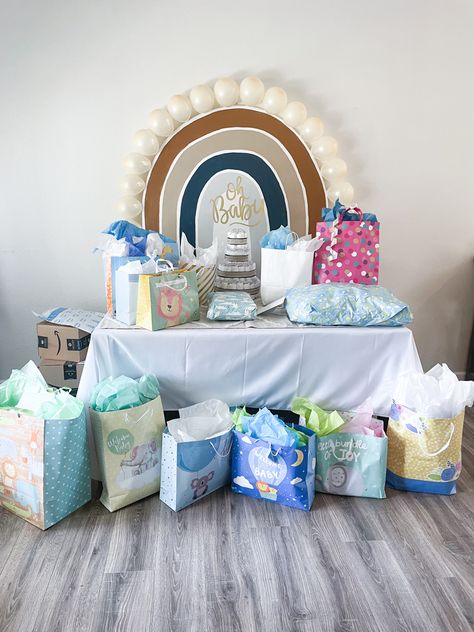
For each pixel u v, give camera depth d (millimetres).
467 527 1889
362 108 2777
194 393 2186
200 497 2043
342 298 2160
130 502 1992
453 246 3023
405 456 2068
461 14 2701
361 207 2902
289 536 1830
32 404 1955
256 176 2742
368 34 2689
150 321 2076
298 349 2137
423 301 3088
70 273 2885
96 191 2779
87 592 1569
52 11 2561
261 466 2002
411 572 1664
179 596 1559
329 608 1520
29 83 2635
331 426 2035
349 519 1927
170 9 2596
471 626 1462
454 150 2875
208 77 2686
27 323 2945
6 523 1886
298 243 2377
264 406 2238
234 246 2521
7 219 2795
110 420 1887
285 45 2672
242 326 2178
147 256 2240
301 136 2697
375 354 2158
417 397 2021
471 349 3148
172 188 2725
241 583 1611
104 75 2648
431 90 2783
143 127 2719
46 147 2713
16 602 1529
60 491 1866
